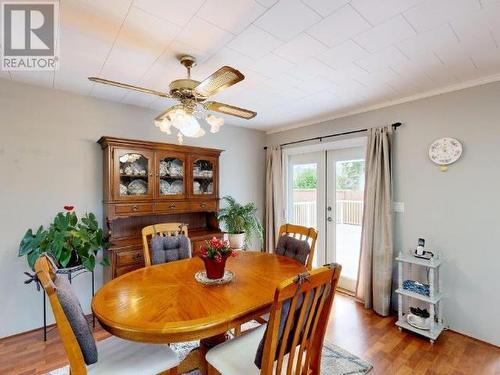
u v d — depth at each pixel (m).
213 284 1.67
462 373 1.92
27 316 2.47
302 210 4.04
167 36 1.72
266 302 1.43
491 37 1.73
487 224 2.33
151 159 2.93
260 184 4.42
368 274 2.96
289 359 1.25
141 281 1.72
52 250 2.21
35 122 2.52
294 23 1.59
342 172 3.54
